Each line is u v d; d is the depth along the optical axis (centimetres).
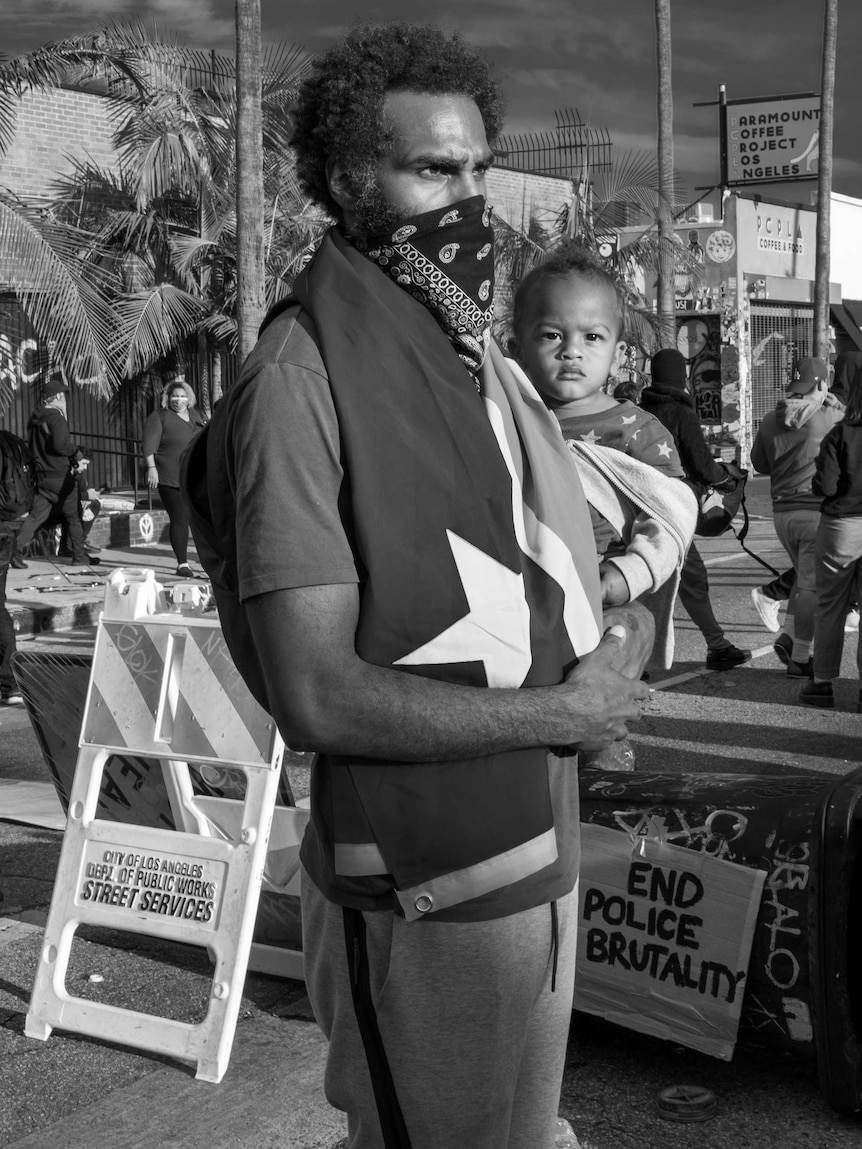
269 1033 353
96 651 366
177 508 1314
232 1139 302
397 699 156
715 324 2892
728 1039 304
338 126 168
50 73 1492
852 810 285
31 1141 302
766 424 823
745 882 299
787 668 841
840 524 724
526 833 167
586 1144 295
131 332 1599
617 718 174
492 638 163
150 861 349
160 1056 342
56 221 1413
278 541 153
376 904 166
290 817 386
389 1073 171
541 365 316
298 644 153
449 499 160
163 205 1794
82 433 1769
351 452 155
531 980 172
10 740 709
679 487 253
